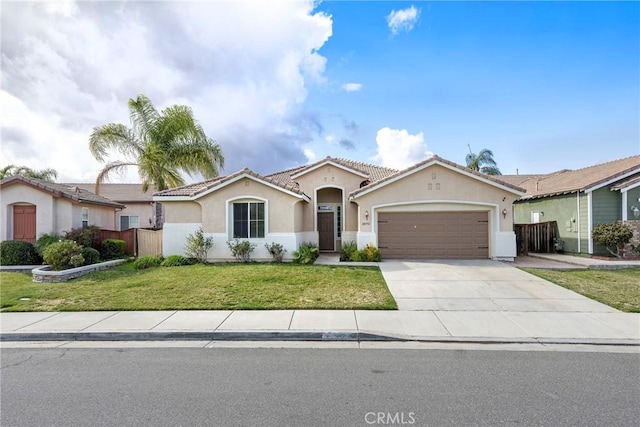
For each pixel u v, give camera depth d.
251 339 7.09
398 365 5.69
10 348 6.73
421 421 4.05
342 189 19.38
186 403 4.52
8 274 14.41
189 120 21.69
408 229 16.94
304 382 5.08
